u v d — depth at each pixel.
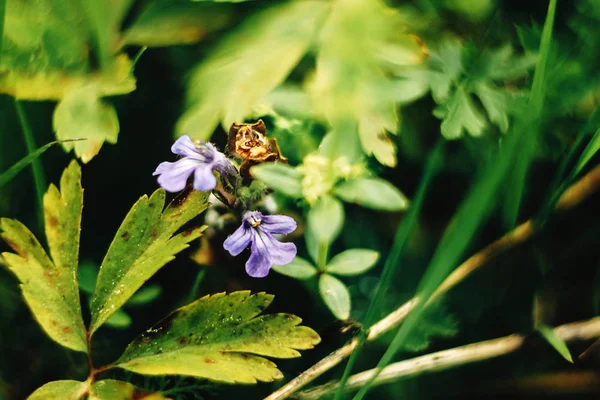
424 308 0.32
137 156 0.35
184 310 0.32
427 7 0.35
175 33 0.35
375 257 0.33
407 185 0.35
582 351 0.33
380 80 0.34
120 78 0.34
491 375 0.34
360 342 0.32
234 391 0.34
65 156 0.35
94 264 0.35
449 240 0.32
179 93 0.35
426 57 0.35
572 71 0.35
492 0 0.36
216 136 0.35
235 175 0.33
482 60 0.35
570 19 0.36
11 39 0.34
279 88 0.35
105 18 0.35
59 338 0.32
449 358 0.33
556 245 0.34
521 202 0.35
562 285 0.34
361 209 0.35
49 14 0.34
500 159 0.32
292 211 0.35
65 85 0.34
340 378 0.33
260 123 0.33
